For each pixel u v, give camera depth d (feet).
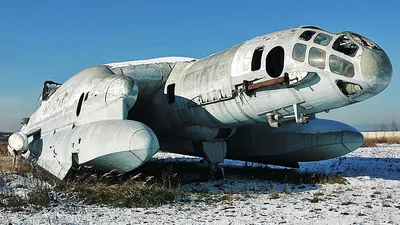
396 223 20.02
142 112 42.88
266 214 22.59
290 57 27.99
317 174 38.83
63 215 22.58
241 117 33.42
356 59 25.26
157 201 26.21
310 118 39.65
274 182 36.35
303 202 26.40
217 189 32.63
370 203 25.77
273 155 41.14
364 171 43.19
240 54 31.99
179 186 31.53
